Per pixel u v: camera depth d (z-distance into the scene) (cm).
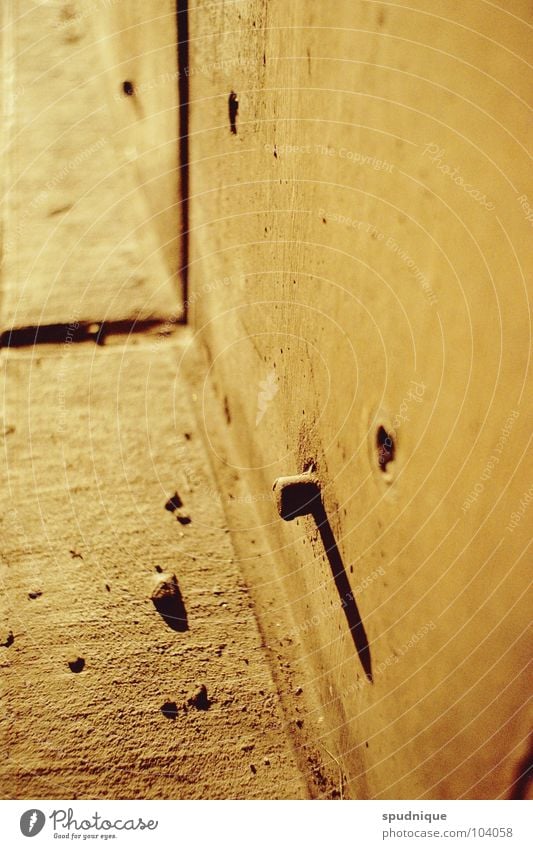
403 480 27
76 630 35
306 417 33
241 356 38
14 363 42
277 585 36
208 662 35
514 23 21
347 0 27
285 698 34
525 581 22
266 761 32
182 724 33
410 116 25
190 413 41
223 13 36
